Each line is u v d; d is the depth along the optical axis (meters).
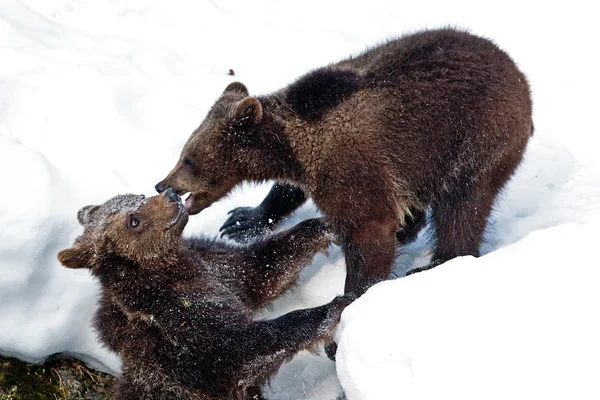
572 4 19.64
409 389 7.59
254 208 13.36
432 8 19.86
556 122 15.70
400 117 11.04
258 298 11.93
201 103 15.56
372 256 11.18
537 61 17.88
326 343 10.77
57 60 15.33
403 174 11.20
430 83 11.05
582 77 17.22
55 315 11.48
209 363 10.39
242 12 19.22
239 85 12.98
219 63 17.11
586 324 7.56
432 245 12.19
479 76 11.09
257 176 12.02
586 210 13.05
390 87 11.10
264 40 17.95
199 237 12.59
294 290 12.37
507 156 11.42
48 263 11.76
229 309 10.78
